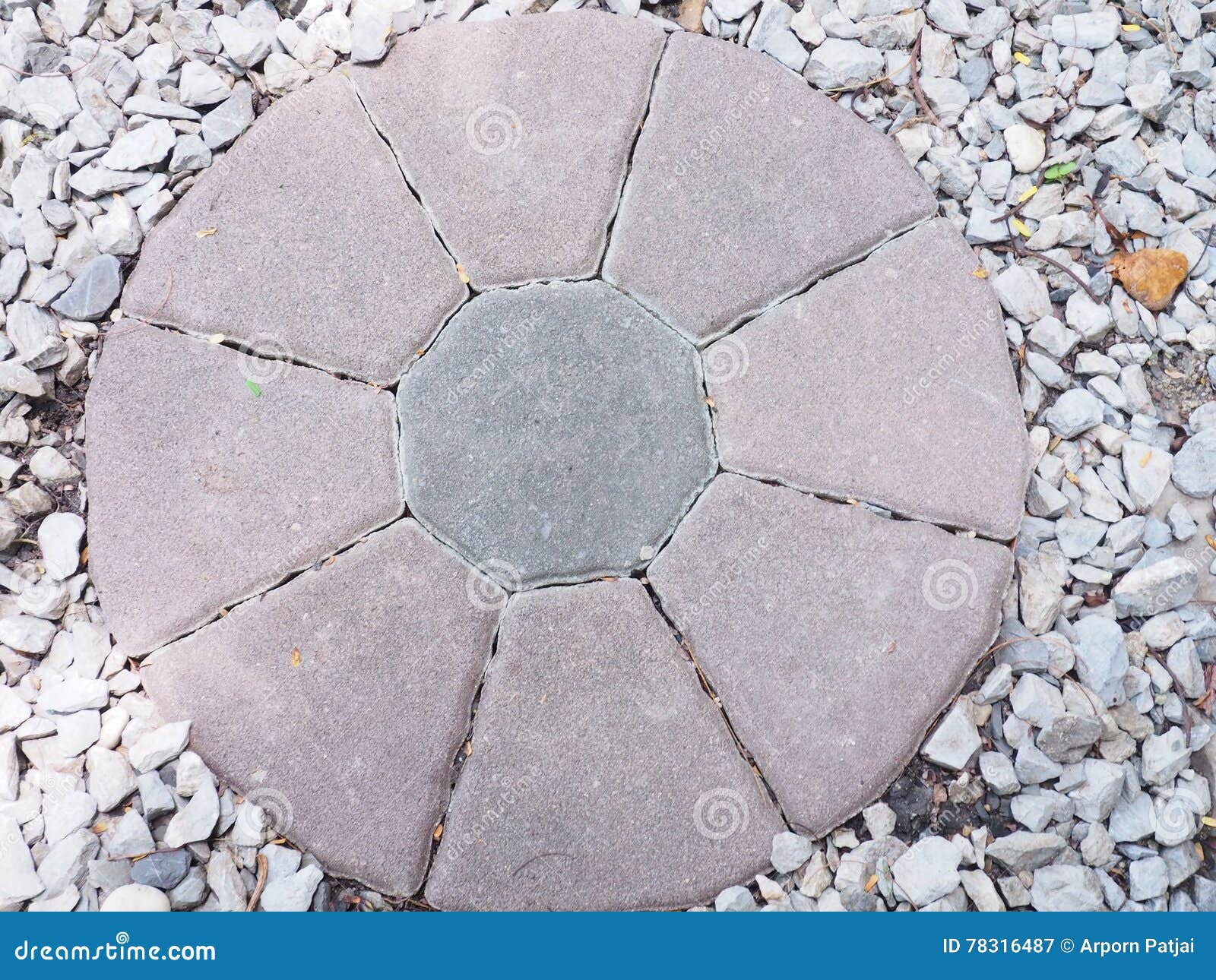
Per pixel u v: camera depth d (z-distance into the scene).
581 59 0.82
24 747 0.74
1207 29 0.86
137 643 0.75
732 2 0.84
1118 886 0.75
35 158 0.81
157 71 0.83
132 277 0.79
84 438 0.78
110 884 0.72
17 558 0.77
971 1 0.85
